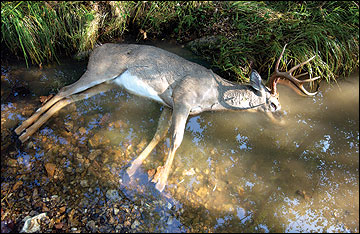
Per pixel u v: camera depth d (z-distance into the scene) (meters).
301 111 3.15
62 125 2.62
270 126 2.97
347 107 3.24
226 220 2.32
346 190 2.62
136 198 2.32
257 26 3.53
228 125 2.93
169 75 2.64
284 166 2.71
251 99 2.77
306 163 2.76
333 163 2.79
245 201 2.44
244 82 3.18
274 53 3.28
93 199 2.27
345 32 3.51
